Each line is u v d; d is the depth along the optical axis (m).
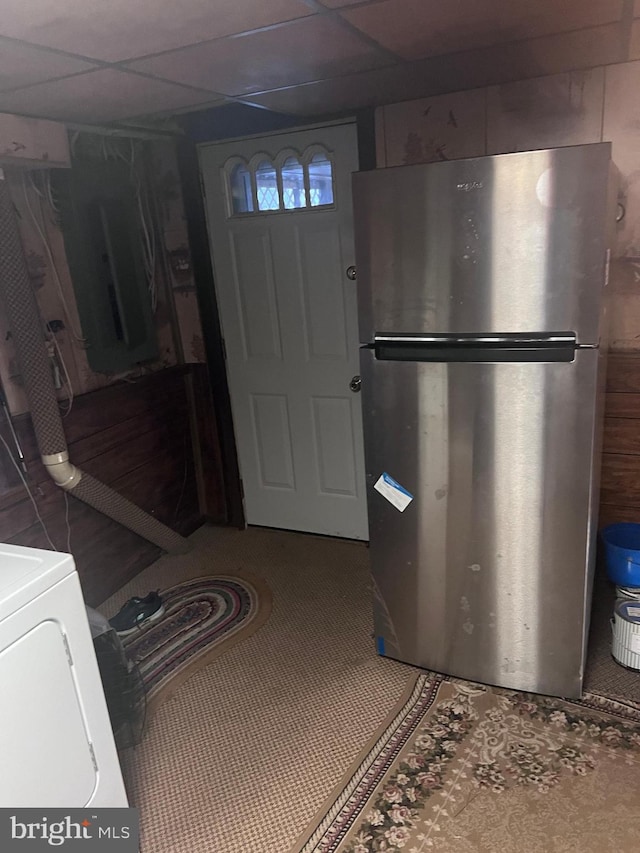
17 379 2.36
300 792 1.78
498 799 1.70
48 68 1.62
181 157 2.92
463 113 2.38
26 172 2.37
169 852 1.63
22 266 2.19
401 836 1.62
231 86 1.99
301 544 3.22
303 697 2.15
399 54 1.75
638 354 2.36
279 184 2.83
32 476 2.42
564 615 1.94
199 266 3.05
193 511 3.41
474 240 1.71
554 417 1.76
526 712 2.00
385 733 1.96
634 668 2.12
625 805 1.65
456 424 1.88
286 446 3.23
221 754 1.94
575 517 1.83
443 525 2.00
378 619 2.26
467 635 2.10
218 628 2.57
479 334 1.78
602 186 1.55
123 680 1.96
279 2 1.25
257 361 3.14
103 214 2.67
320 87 2.10
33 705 1.35
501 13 1.45
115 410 2.81
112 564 2.86
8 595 1.29
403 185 1.76
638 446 2.46
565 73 2.19
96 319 2.67
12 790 1.31
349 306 2.86
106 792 1.55
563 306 1.67
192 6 1.24
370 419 2.01
